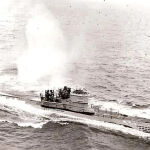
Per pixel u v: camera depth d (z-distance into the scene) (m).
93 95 79.69
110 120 61.38
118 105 73.25
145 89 88.75
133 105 74.19
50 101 65.81
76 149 51.81
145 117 65.81
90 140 55.12
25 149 50.75
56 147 52.16
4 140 53.38
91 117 62.09
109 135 57.69
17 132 56.88
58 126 60.00
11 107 66.62
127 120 62.19
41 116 63.41
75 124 60.84
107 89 86.31
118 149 52.84
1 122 60.44
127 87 89.56
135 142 55.69
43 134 56.69
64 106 64.56
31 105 67.06
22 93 75.50
